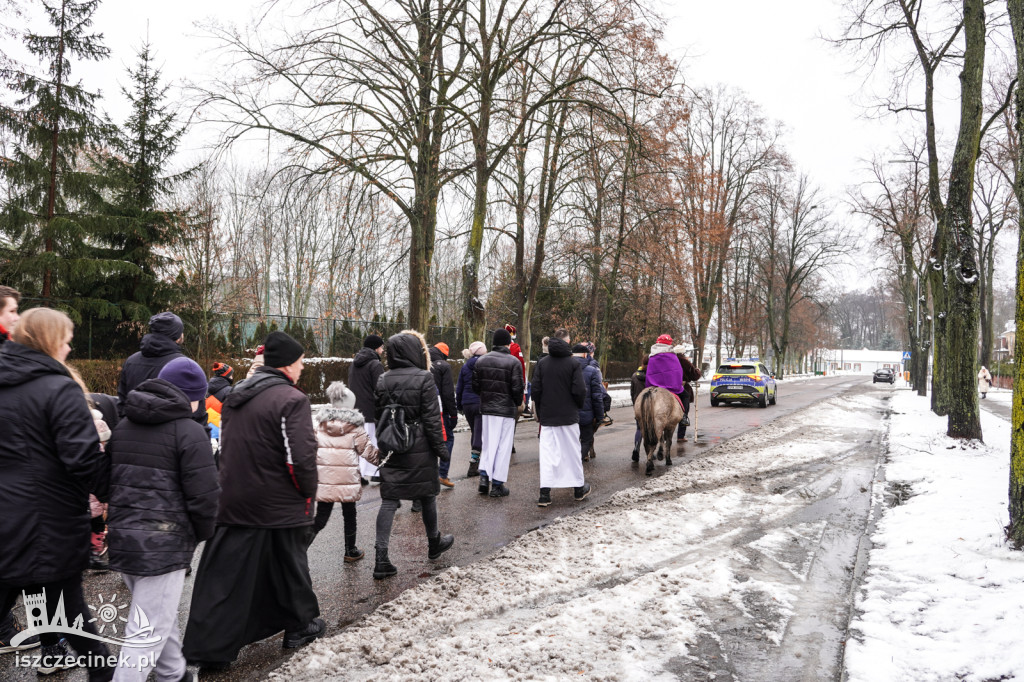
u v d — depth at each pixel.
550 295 31.92
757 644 3.84
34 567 2.78
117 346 17.97
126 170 19.64
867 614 4.11
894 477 9.01
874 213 28.83
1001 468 9.04
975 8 11.39
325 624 3.99
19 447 2.75
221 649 3.38
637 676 3.40
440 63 15.66
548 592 4.62
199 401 4.18
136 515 2.93
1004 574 4.55
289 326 19.44
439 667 3.47
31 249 16.88
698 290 33.38
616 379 35.69
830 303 59.91
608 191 18.38
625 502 7.56
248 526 3.52
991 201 32.31
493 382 7.84
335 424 5.04
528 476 9.30
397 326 21.97
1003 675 3.25
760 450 11.71
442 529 6.39
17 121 16.67
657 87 18.27
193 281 20.52
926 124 15.23
